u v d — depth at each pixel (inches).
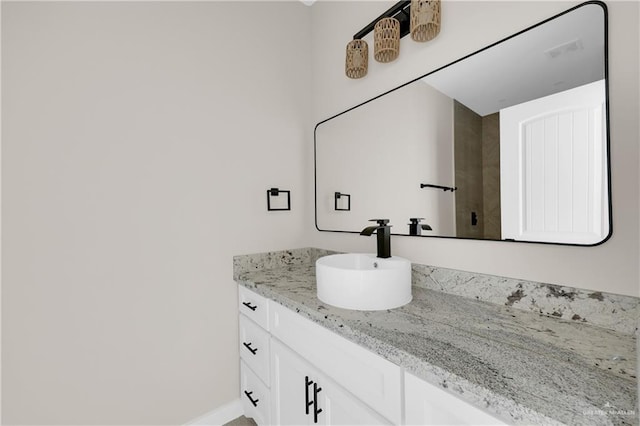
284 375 45.1
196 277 55.7
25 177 41.3
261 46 64.6
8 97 40.3
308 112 72.2
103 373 47.1
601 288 30.9
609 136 30.3
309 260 71.4
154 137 51.3
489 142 39.5
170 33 53.3
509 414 19.6
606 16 30.4
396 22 49.1
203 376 56.7
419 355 25.5
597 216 31.1
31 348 42.0
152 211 51.2
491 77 39.2
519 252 37.1
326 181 67.4
